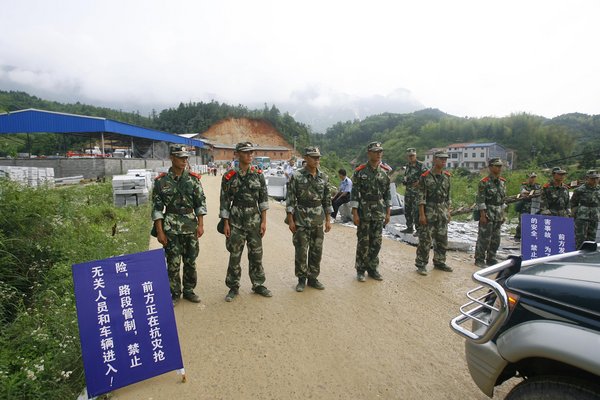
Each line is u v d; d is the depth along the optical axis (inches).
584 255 92.5
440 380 115.0
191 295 176.2
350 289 195.2
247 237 181.9
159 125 3777.1
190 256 172.6
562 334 65.0
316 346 135.0
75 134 1177.4
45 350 122.6
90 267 111.0
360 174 206.8
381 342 138.1
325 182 192.1
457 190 693.9
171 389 110.0
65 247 206.7
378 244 209.8
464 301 179.5
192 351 131.3
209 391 109.0
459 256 273.0
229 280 178.7
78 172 885.8
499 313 75.3
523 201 358.9
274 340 139.2
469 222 434.0
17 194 219.6
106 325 109.6
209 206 522.9
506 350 72.6
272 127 4023.1
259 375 116.8
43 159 869.8
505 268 88.8
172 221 166.1
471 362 82.7
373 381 114.0
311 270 194.4
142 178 442.9
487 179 241.0
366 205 205.9
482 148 2561.5
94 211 332.5
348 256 266.4
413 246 302.2
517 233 353.7
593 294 65.3
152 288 117.4
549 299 70.7
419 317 160.6
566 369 70.7
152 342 113.9
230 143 3698.3
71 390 108.1
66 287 165.8
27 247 184.4
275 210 506.6
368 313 164.2
